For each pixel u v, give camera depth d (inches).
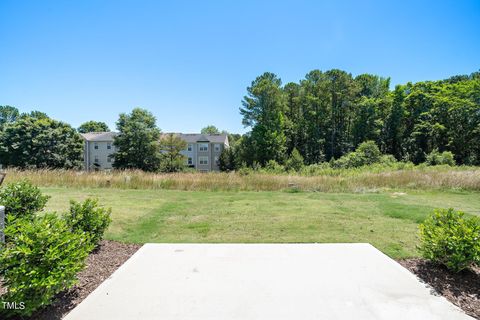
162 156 1072.2
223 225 183.0
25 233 69.7
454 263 96.4
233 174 487.5
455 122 1048.8
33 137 1101.1
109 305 79.2
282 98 1299.2
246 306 79.5
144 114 1063.0
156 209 238.2
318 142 1284.4
